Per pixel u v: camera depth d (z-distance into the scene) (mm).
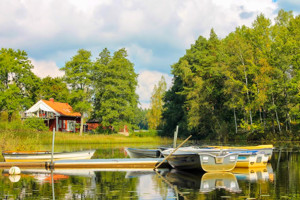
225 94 50406
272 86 42719
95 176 15062
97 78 59656
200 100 51750
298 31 44406
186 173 15875
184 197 10281
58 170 17578
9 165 19031
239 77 47719
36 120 49375
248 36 50688
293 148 28625
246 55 46250
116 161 18469
